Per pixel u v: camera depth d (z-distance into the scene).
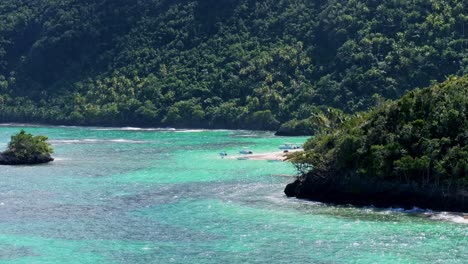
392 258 77.31
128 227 93.94
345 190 107.88
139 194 118.38
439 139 104.62
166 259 78.81
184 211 103.44
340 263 75.94
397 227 91.06
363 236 86.81
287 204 107.75
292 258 78.19
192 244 84.75
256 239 86.56
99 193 119.94
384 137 108.81
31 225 95.50
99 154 183.25
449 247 81.19
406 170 103.12
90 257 79.94
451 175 100.44
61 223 96.56
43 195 118.31
